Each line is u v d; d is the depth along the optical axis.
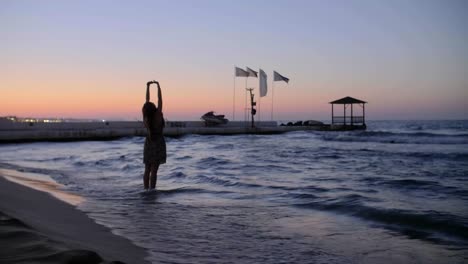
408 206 6.73
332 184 9.56
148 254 4.18
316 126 57.06
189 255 4.30
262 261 4.21
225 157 17.14
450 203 7.05
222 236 5.18
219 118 52.53
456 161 15.48
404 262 4.21
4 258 2.85
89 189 9.16
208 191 8.72
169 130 42.44
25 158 18.81
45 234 3.83
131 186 9.63
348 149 23.16
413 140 33.59
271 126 55.41
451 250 4.59
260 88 50.28
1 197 6.58
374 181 9.93
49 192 8.22
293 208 7.02
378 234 5.30
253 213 6.59
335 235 5.28
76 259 2.85
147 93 9.26
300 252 4.55
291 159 16.34
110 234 4.93
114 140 38.75
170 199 7.90
